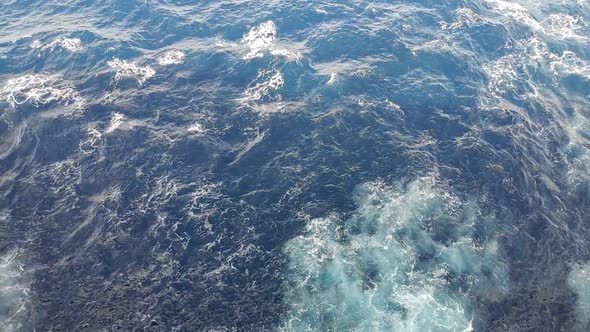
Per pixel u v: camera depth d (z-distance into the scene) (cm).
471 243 4697
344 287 4369
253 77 6241
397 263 4544
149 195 4997
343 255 4575
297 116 5684
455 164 5272
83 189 5097
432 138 5522
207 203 4916
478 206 4947
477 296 4369
